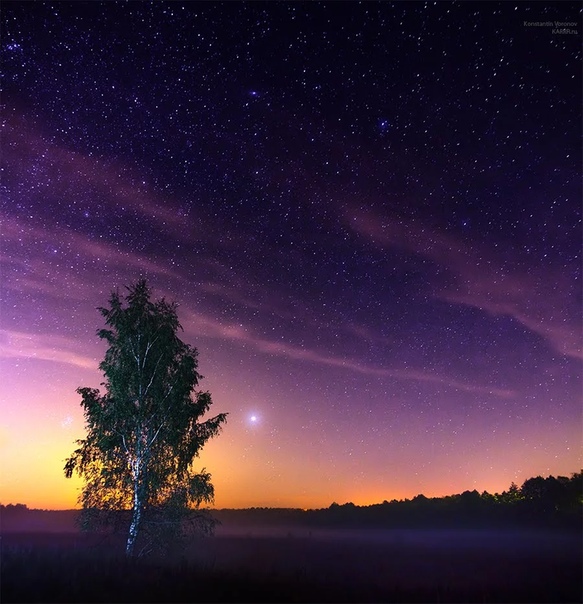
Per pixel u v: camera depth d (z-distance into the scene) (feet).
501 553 141.28
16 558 62.95
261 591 55.62
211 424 81.20
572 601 61.93
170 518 75.46
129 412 77.15
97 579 53.16
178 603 48.19
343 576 79.25
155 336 83.30
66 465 75.36
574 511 295.48
